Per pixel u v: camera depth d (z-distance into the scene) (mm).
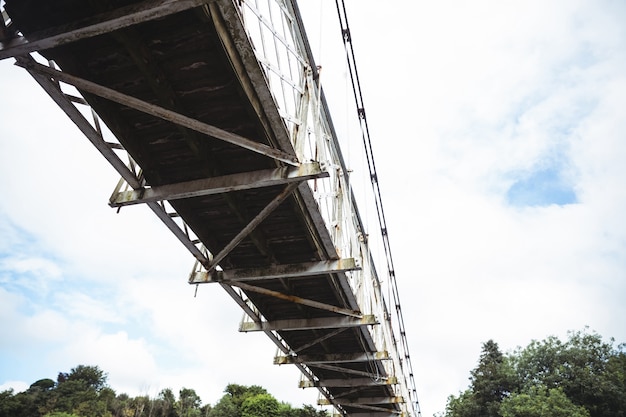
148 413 73938
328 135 11312
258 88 6977
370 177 18359
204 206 10047
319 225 10109
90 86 6414
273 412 65625
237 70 6613
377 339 17703
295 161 8125
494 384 48500
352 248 11992
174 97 7281
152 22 6164
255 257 11867
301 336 17125
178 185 8648
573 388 41562
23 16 5918
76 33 5648
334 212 11570
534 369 46375
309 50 9195
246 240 11195
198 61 6742
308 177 8047
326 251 11195
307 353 18141
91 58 6828
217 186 8469
